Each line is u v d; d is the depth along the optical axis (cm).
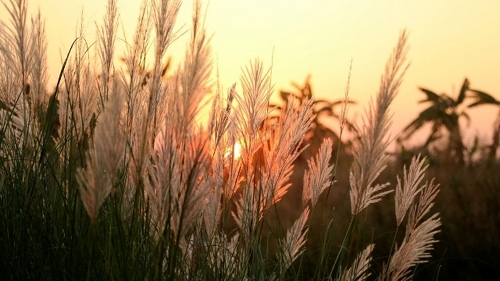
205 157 177
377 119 223
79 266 197
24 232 208
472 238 636
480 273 591
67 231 209
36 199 228
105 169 166
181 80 173
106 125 162
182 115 175
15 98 262
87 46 262
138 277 198
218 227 261
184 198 179
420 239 254
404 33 197
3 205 219
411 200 262
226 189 261
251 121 258
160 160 184
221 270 241
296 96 266
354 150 240
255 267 258
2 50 253
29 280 201
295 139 264
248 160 259
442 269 599
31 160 233
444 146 945
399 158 952
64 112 250
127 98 224
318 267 271
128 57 230
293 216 730
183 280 216
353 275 264
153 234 218
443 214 701
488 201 687
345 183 890
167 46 188
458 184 754
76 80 250
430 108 2777
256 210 262
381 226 703
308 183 283
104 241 209
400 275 261
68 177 219
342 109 273
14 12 253
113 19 252
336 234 533
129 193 238
